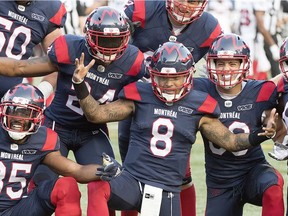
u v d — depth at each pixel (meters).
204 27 21.42
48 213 18.84
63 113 20.55
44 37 22.25
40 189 18.72
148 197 18.77
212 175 20.22
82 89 18.64
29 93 18.61
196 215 23.67
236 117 19.80
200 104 19.14
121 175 18.78
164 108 19.08
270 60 46.00
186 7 20.33
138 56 19.98
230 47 19.28
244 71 19.42
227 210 20.14
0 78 21.81
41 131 19.09
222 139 19.11
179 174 19.14
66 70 19.84
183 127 19.00
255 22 46.69
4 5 21.59
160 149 18.95
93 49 19.23
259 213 24.05
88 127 20.66
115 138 34.69
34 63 19.89
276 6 46.84
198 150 32.84
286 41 19.53
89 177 18.61
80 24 46.06
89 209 18.28
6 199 18.84
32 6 21.77
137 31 21.56
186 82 18.86
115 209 18.92
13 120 18.45
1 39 21.64
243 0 46.84
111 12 19.09
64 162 18.95
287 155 18.47
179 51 18.83
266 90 19.86
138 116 19.17
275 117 18.31
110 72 19.78
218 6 49.06
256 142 18.67
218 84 19.42
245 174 19.98
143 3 21.36
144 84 19.44
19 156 18.84
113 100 20.14
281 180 19.20
